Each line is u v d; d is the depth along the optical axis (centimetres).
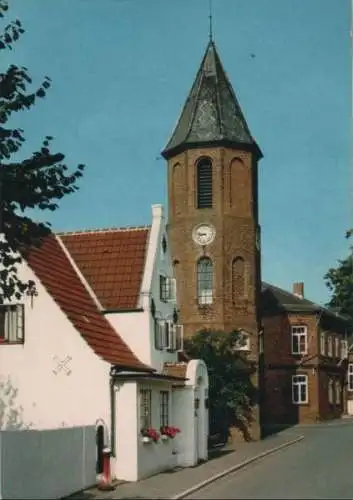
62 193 1647
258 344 4966
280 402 6888
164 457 2981
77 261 3412
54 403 2731
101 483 2380
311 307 7006
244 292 4972
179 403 3231
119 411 2711
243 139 5034
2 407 2767
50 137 1622
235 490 2342
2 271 1667
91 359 2725
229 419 4588
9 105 1584
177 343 3584
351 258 7744
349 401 7906
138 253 3394
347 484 2450
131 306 3178
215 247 4925
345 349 7900
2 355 2786
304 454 3719
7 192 1599
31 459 1981
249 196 5047
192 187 4991
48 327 2772
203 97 5106
